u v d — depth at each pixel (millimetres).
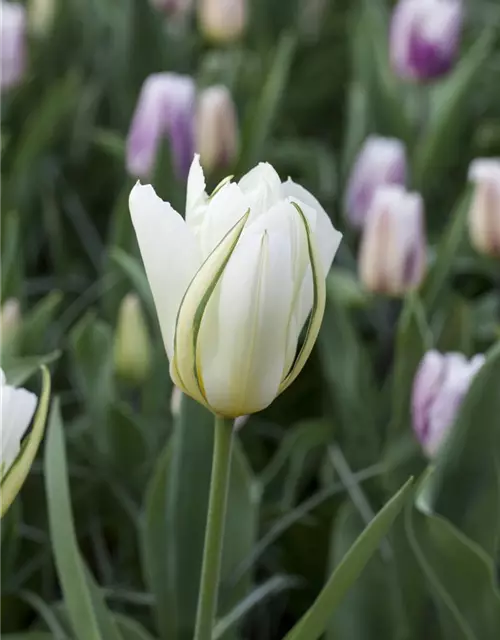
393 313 1281
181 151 1287
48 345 1282
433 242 1417
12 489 920
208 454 1064
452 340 1225
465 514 1045
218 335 829
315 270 829
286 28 1658
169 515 1072
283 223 792
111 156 1475
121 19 1527
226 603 1080
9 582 1138
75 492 1196
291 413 1310
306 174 1463
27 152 1372
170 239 822
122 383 1187
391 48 1418
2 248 1326
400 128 1450
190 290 814
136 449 1175
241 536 1081
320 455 1250
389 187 1234
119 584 1187
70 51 1561
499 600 1017
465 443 1039
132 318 1170
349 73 1600
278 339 829
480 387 1034
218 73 1479
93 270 1422
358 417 1207
